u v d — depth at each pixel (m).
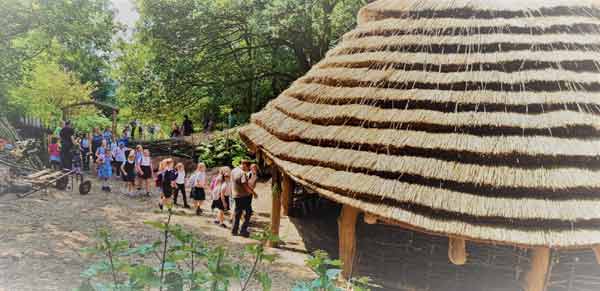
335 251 10.05
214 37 22.67
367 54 8.46
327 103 8.23
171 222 10.52
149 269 2.66
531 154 6.01
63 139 13.50
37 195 11.42
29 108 22.23
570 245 5.37
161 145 21.17
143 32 22.33
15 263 6.68
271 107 10.45
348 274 7.48
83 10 16.14
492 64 7.14
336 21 19.70
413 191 6.17
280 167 8.35
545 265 6.16
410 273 7.83
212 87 23.88
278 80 25.92
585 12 7.76
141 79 23.14
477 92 6.84
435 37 7.92
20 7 14.81
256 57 23.53
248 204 10.08
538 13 7.74
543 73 6.81
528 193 5.79
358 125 7.37
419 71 7.50
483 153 6.16
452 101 6.84
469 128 6.49
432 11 8.38
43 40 16.81
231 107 27.23
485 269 7.45
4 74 16.28
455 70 7.30
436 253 7.71
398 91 7.36
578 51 7.06
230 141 20.14
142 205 12.11
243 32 23.62
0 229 8.29
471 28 7.79
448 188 6.08
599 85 6.68
